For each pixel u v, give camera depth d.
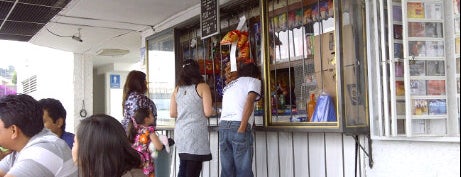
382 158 3.28
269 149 4.28
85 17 6.05
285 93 3.99
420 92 3.01
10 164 2.47
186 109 3.96
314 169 3.80
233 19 4.63
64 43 8.09
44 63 11.73
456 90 2.99
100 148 2.01
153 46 5.79
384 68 3.13
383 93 3.17
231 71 4.29
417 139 2.99
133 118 3.84
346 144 3.54
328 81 3.58
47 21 6.27
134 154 2.13
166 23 6.18
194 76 4.04
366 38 3.33
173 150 5.41
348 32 3.36
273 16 4.07
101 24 6.46
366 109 3.34
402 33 3.08
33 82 13.16
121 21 6.26
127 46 8.41
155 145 3.76
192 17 5.02
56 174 2.09
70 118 9.41
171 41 5.39
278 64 4.01
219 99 4.67
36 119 2.21
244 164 3.69
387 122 3.12
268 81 4.00
